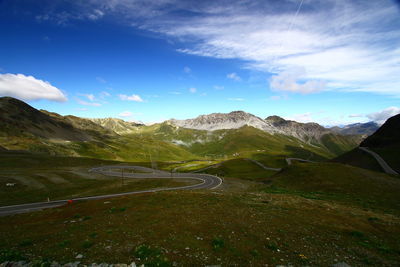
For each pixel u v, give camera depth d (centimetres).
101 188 7312
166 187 7219
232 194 4031
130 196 4006
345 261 1420
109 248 1482
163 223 2017
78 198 5978
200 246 1493
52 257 1392
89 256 1374
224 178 9206
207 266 1245
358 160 12456
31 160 12962
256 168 16962
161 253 1384
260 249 1495
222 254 1393
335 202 3928
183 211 2494
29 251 1523
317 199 4188
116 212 2716
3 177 7325
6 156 13288
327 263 1368
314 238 1781
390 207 3722
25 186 6775
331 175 6278
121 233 1783
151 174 10994
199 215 2289
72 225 2236
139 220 2178
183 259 1316
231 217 2228
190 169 18338
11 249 1592
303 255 1449
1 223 3131
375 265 1395
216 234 1723
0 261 1365
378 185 5256
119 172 11344
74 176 8919
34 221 2998
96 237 1723
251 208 2730
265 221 2148
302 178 6588
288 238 1736
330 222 2286
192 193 4050
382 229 2198
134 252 1398
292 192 5088
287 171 7800
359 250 1603
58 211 3541
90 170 11575
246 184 7475
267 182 7419
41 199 5838
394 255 1560
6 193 6109
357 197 4522
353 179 5809
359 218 2575
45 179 7819
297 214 2545
